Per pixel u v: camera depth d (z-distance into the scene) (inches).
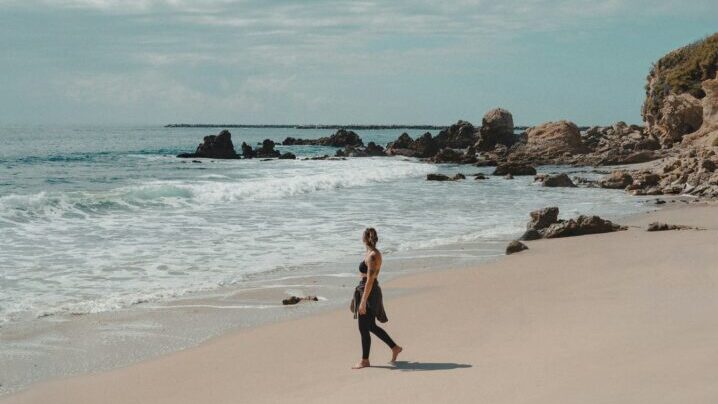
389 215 1100.5
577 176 2044.8
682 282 489.1
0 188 1400.1
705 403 227.3
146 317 489.4
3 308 510.0
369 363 352.2
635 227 900.0
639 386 255.3
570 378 279.0
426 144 3324.3
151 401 323.6
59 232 860.0
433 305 490.9
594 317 398.0
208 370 366.6
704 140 2527.1
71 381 360.8
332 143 4766.2
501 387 280.1
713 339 309.7
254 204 1219.9
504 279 577.0
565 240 808.3
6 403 332.2
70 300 537.0
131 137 6205.7
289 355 386.9
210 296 553.9
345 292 570.6
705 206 1181.7
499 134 3351.4
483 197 1414.9
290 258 724.0
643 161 2465.6
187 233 880.3
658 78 3356.3
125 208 1094.4
